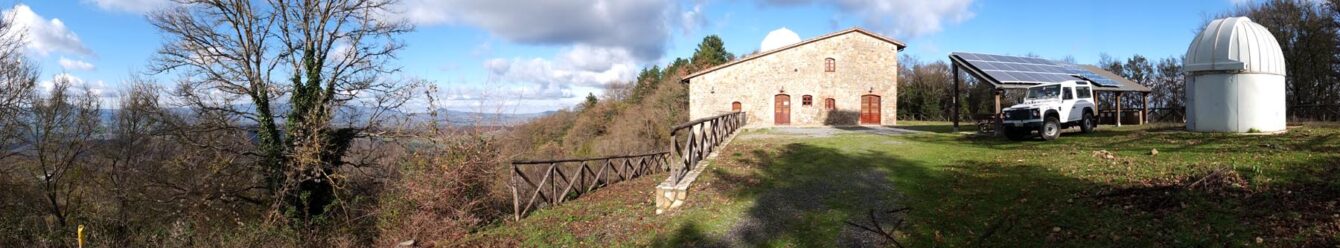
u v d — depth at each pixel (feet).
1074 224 20.45
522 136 59.62
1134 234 18.63
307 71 52.19
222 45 48.96
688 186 30.66
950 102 146.41
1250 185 22.45
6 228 43.45
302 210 48.39
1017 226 21.15
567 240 26.08
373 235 36.35
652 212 29.37
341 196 49.98
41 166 51.75
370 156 53.31
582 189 41.16
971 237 20.62
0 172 47.88
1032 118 47.57
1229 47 43.91
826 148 46.34
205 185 48.03
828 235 22.53
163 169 51.75
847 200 27.55
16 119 49.26
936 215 23.85
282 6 50.72
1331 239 15.96
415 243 29.81
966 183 29.50
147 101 51.29
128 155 54.90
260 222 43.34
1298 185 21.68
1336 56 85.46
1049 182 27.43
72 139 54.13
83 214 49.14
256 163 50.21
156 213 48.60
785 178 33.63
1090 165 30.50
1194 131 46.91
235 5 48.73
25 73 50.57
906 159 39.01
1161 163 28.96
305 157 46.01
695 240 23.52
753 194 29.96
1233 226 18.11
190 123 49.90
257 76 50.39
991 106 142.61
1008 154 38.45
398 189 35.94
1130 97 136.87
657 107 130.82
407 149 42.91
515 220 32.07
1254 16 97.91
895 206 25.89
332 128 52.29
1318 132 38.78
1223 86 44.62
